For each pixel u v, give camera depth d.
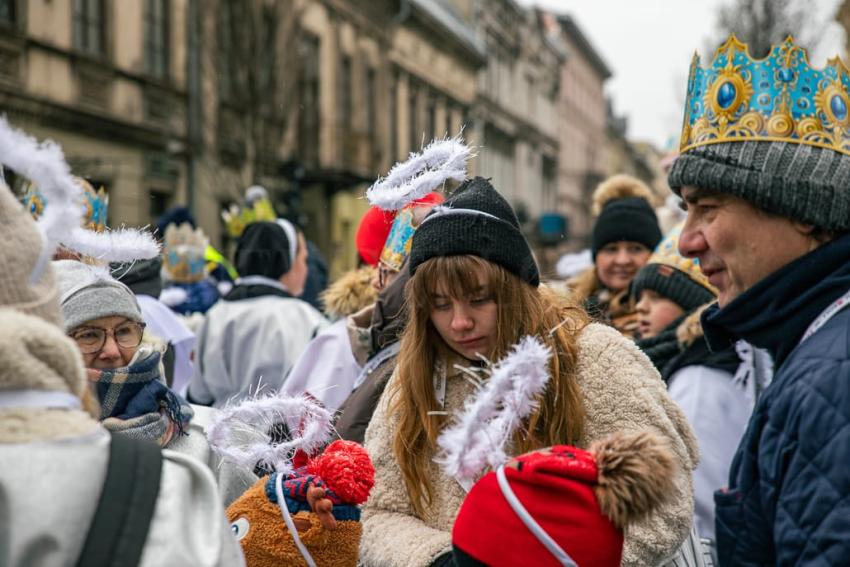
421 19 26.33
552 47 46.91
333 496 1.64
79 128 13.32
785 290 1.41
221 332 3.71
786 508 1.27
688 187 1.52
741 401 2.51
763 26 13.41
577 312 1.92
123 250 1.80
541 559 1.38
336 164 20.80
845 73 1.49
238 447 1.85
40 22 12.45
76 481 1.09
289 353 3.64
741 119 1.45
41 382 1.11
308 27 19.41
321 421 1.85
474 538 1.43
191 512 1.18
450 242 1.78
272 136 17.06
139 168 14.56
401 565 1.74
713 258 1.54
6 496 1.05
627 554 1.62
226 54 16.00
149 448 1.20
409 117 26.38
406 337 1.94
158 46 15.12
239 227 6.76
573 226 52.97
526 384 1.46
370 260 2.96
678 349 2.70
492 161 36.62
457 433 1.44
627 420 1.74
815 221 1.40
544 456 1.44
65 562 1.05
